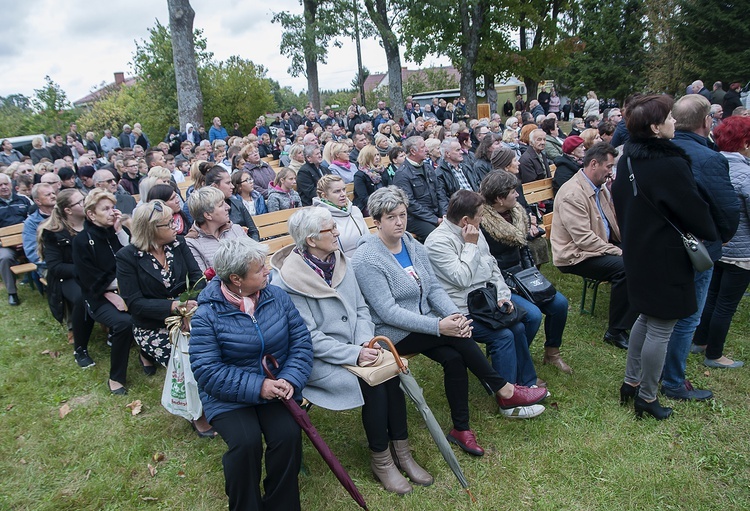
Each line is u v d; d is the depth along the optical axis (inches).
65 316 176.2
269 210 231.1
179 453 122.5
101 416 137.3
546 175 260.2
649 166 111.8
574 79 1155.9
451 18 893.8
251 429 94.4
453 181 232.8
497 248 152.9
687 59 869.8
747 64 807.7
